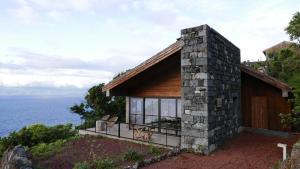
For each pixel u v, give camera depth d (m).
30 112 160.50
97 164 8.90
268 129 15.04
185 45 10.92
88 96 23.77
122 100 24.00
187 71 10.79
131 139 13.02
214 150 10.55
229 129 12.83
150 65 12.37
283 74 17.55
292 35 12.04
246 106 15.95
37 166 9.20
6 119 100.75
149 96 15.40
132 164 8.95
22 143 15.41
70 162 10.05
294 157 6.73
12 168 8.28
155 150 10.73
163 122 14.68
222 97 11.81
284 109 14.58
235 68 14.05
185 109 10.77
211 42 10.69
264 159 9.23
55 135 16.84
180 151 10.43
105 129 15.96
